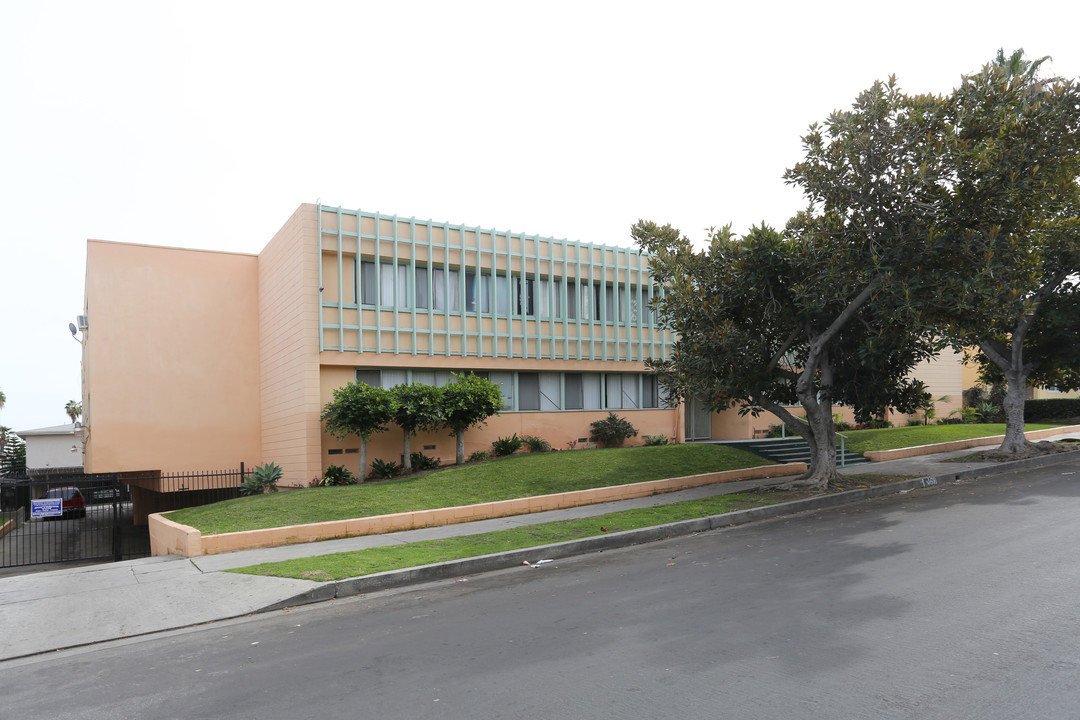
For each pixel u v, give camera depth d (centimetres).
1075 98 1379
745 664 505
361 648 616
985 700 421
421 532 1252
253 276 2458
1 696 556
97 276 2228
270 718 463
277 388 2198
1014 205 1360
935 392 3450
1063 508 1123
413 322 2083
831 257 1384
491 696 475
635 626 622
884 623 583
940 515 1138
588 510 1411
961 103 1378
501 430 2236
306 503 1502
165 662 621
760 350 1488
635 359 2533
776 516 1302
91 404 2228
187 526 1293
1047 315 1891
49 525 2897
